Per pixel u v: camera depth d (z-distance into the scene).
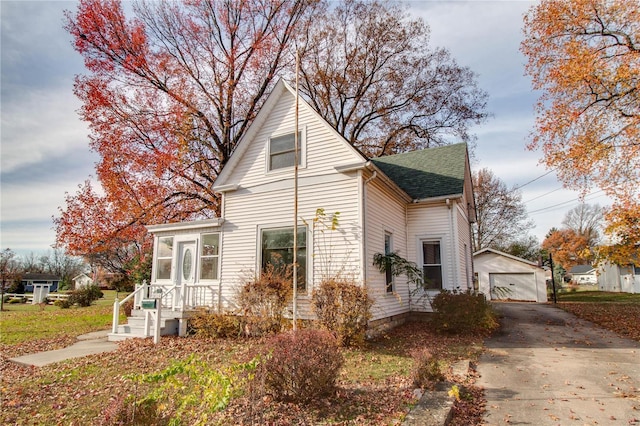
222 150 20.50
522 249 39.19
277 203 10.99
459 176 13.34
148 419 3.53
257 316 9.24
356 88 25.47
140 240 18.91
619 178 13.91
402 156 16.52
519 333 10.56
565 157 15.09
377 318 9.72
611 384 5.72
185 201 19.72
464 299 10.20
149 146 18.97
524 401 5.04
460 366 6.64
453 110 24.98
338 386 5.30
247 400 4.55
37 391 5.69
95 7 17.78
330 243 9.82
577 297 27.73
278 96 11.75
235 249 11.42
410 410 4.38
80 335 11.48
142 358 7.77
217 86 20.92
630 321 12.33
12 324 14.47
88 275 56.94
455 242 12.34
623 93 13.95
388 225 11.30
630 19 13.94
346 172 9.95
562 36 15.50
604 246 13.38
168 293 11.45
